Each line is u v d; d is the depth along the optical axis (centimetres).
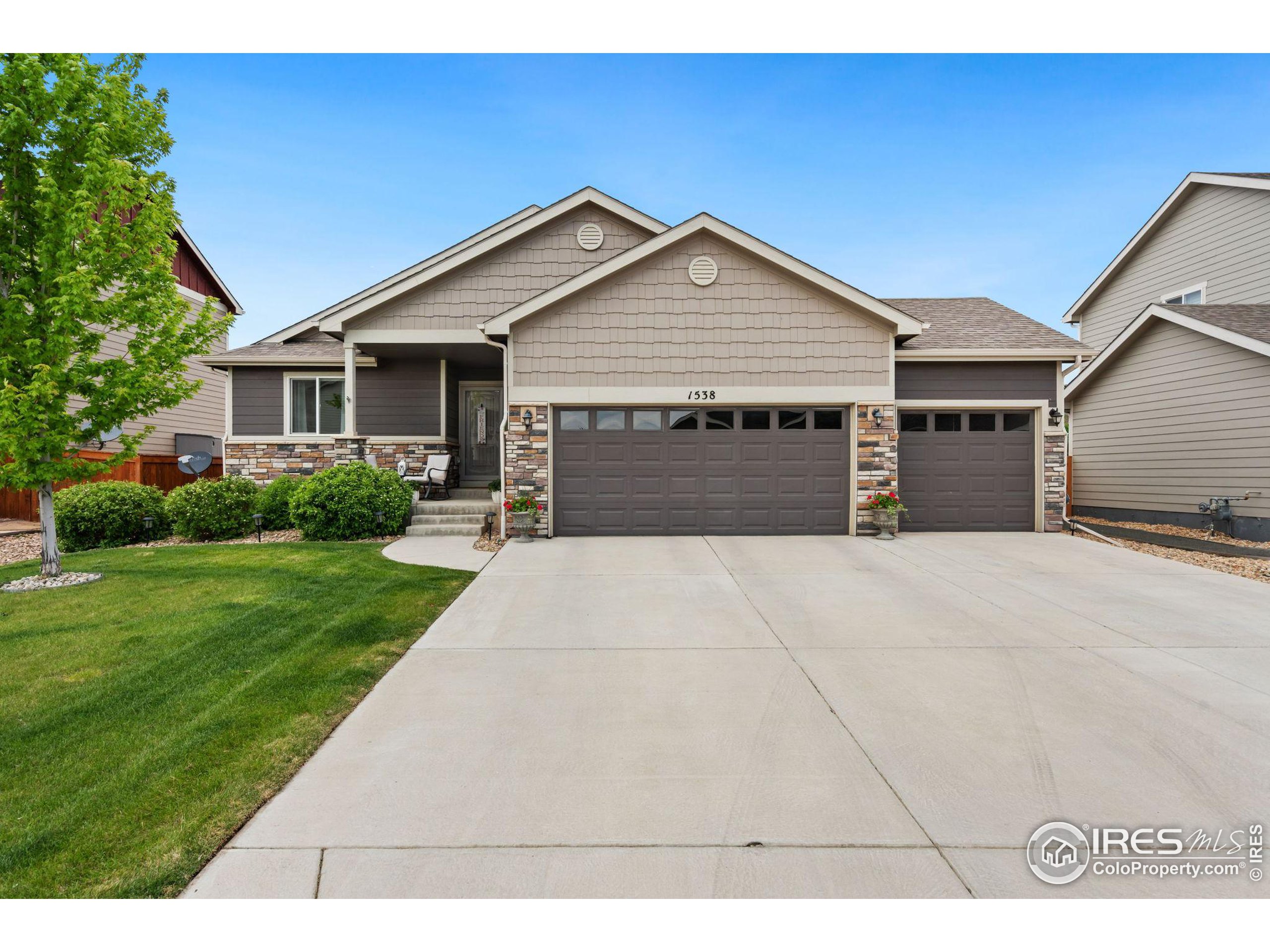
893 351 1076
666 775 326
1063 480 1141
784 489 1083
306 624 575
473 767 335
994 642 540
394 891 245
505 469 1057
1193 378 1255
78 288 689
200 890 245
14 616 595
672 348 1066
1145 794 311
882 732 374
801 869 258
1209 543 1078
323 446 1313
